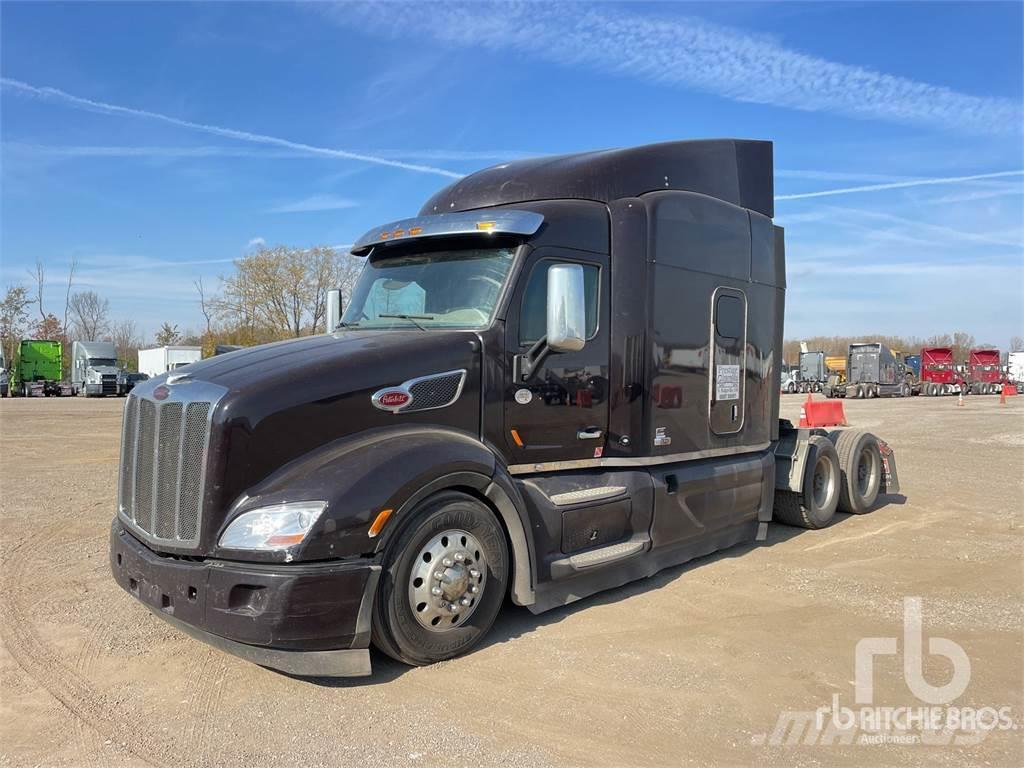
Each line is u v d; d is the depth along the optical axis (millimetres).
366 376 4113
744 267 6477
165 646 4422
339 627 3639
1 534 7137
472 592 4242
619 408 5309
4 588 5500
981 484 10727
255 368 4035
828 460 7875
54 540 6922
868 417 25578
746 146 6793
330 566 3621
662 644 4488
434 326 4824
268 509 3643
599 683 3941
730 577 5938
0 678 3996
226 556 3641
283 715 3578
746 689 3883
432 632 4082
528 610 4980
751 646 4473
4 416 22812
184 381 4020
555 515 4750
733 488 6305
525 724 3498
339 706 3668
